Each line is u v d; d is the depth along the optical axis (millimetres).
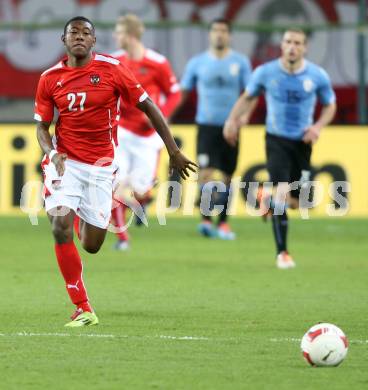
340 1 81500
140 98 32094
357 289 40750
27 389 23172
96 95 31922
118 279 43344
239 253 54062
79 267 31766
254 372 25000
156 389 23250
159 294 39031
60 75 31922
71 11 82250
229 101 61531
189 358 26656
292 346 28359
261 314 34281
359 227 67188
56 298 37750
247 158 69812
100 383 23797
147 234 63656
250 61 80062
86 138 32344
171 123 75062
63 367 25469
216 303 36781
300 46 47438
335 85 78562
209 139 61719
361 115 74938
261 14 81625
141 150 54406
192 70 62188
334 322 32750
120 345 28391
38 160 70125
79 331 30609
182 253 53875
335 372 25016
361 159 69938
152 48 79625
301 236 62812
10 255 52469
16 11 82250
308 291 40062
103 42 79625
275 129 47938
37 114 32250
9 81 80875
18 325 31688
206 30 78938
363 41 75562
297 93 47562
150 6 82062
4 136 70312
